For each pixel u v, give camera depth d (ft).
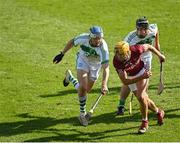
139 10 189.57
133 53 92.79
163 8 191.83
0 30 167.22
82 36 99.71
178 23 176.35
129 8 191.31
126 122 101.81
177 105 110.83
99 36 96.68
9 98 114.32
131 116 104.78
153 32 104.17
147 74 92.17
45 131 97.50
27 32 165.37
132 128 98.89
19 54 144.77
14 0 200.03
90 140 93.45
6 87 120.78
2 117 103.96
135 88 94.99
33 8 190.29
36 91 118.73
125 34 165.27
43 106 110.11
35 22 175.22
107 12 186.91
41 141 92.94
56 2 197.77
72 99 114.42
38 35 162.50
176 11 188.75
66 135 95.66
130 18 181.16
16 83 123.44
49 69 133.80
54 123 101.40
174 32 166.71
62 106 110.22
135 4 195.72
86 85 100.32
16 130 97.86
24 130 97.96
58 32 165.68
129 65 93.09
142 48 93.91
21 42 155.53
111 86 122.83
